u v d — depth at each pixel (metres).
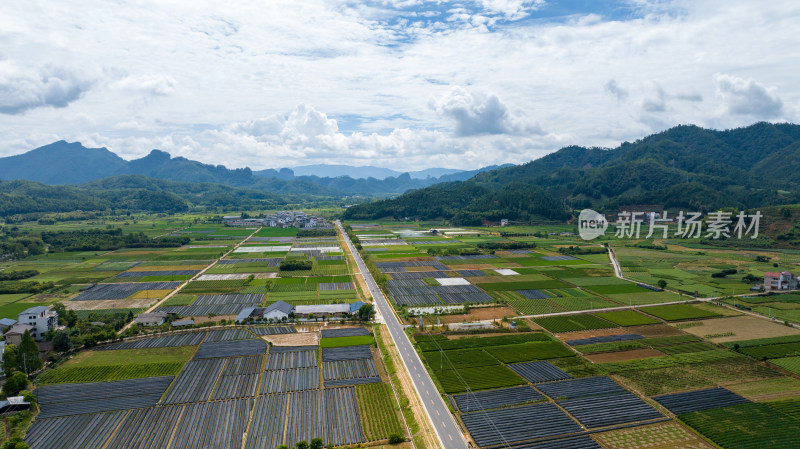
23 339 102.31
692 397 95.19
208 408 90.50
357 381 102.06
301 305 151.25
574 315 149.12
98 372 105.56
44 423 84.94
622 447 78.62
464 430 83.12
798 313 149.75
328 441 79.81
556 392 97.00
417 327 136.12
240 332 132.50
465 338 127.81
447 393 96.50
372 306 145.00
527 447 78.19
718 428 83.56
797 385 100.88
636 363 111.50
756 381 102.75
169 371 106.44
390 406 91.50
